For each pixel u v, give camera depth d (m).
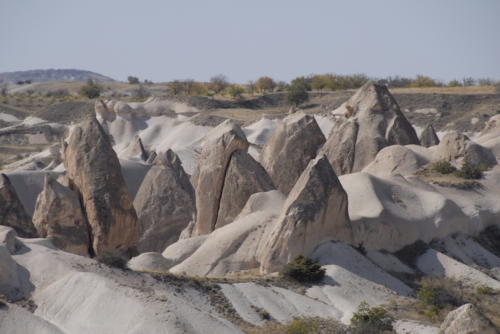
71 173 168.88
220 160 163.75
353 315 110.75
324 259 130.75
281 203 149.62
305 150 189.50
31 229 154.12
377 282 128.00
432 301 122.38
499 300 130.75
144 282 106.00
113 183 167.00
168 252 144.50
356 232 143.12
